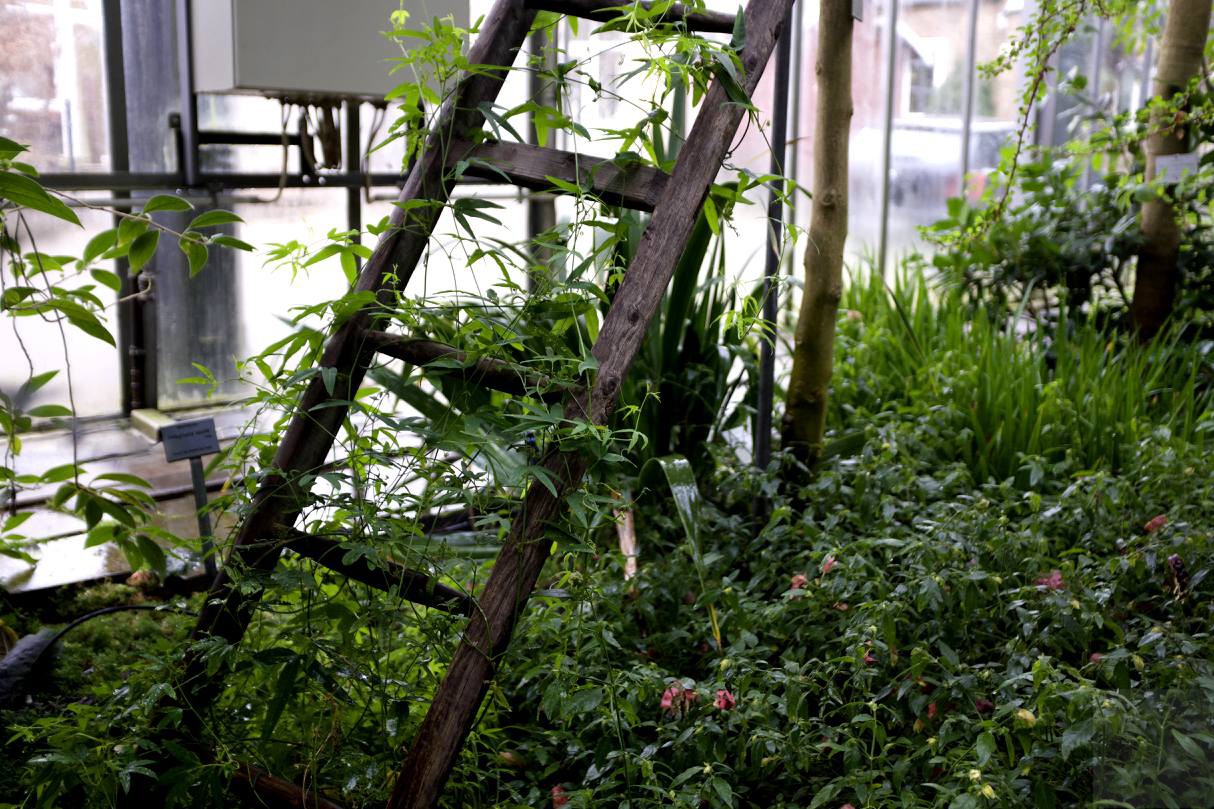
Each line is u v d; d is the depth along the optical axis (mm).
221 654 1463
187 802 1498
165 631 2316
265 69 2945
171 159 3350
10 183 1616
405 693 1609
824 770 1693
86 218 3213
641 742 1739
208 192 3385
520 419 1462
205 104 3354
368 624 1529
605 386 1446
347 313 1564
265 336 3627
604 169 1568
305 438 1579
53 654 2160
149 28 3225
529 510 1440
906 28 5109
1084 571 1983
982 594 1884
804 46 4730
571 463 1441
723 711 1652
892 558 2139
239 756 1522
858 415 3146
